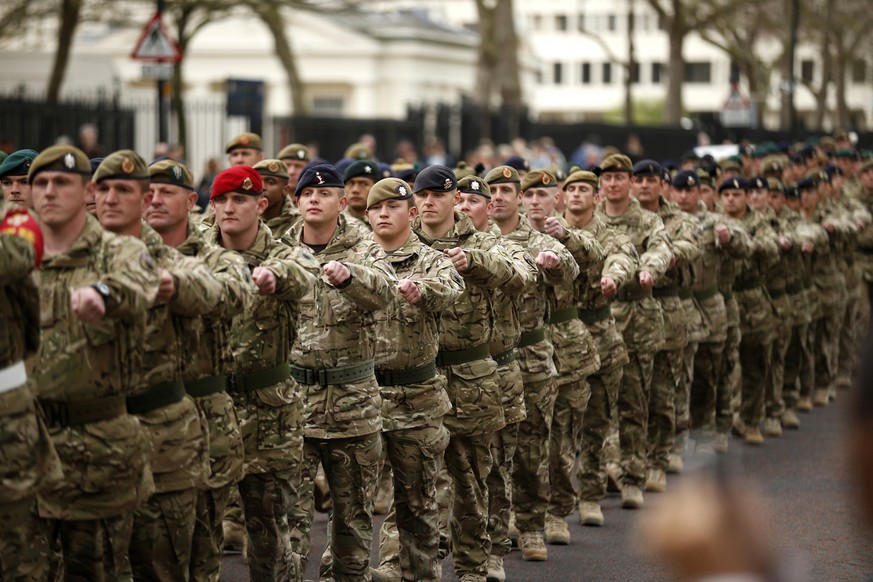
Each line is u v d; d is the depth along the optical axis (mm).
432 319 16047
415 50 111000
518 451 18844
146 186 12984
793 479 24266
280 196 18625
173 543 13117
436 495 16875
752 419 28641
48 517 12195
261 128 44938
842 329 36688
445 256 16047
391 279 15008
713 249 25547
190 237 13836
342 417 15250
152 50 36688
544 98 182125
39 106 51375
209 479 13703
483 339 17000
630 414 22562
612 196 22906
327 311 15281
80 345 12047
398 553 17594
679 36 99188
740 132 89062
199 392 13789
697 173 26625
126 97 71812
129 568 12773
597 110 181375
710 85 180000
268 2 61344
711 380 26078
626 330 22562
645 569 18453
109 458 12195
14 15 59469
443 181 17016
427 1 139000
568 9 180875
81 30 109688
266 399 14789
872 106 109625
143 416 12781
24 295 11305
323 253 15766
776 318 29281
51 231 12141
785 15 96438
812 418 32312
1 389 11219
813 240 30172
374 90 111375
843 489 23297
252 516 15008
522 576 18125
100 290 11391
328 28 110125
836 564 18062
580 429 21453
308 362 15352
